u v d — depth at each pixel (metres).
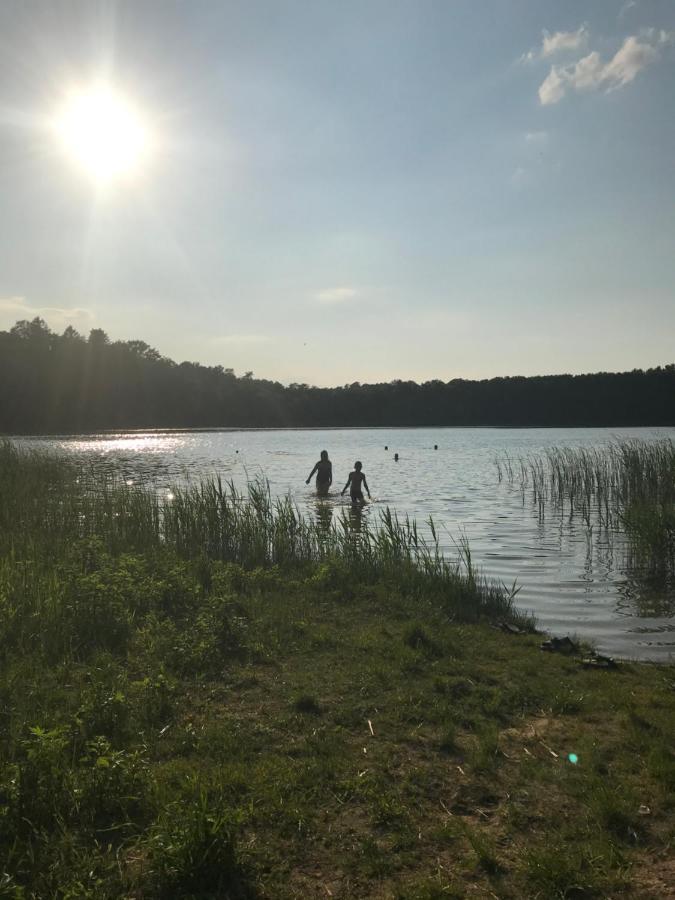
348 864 4.04
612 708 6.41
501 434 89.69
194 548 13.52
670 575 12.58
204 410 122.38
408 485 28.30
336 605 10.08
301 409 131.88
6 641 7.68
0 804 4.44
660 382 108.88
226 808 4.30
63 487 20.36
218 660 7.45
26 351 105.06
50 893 3.66
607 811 4.52
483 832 4.38
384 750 5.48
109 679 6.68
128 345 127.69
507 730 5.93
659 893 3.80
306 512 20.19
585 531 17.38
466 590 10.62
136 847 4.10
